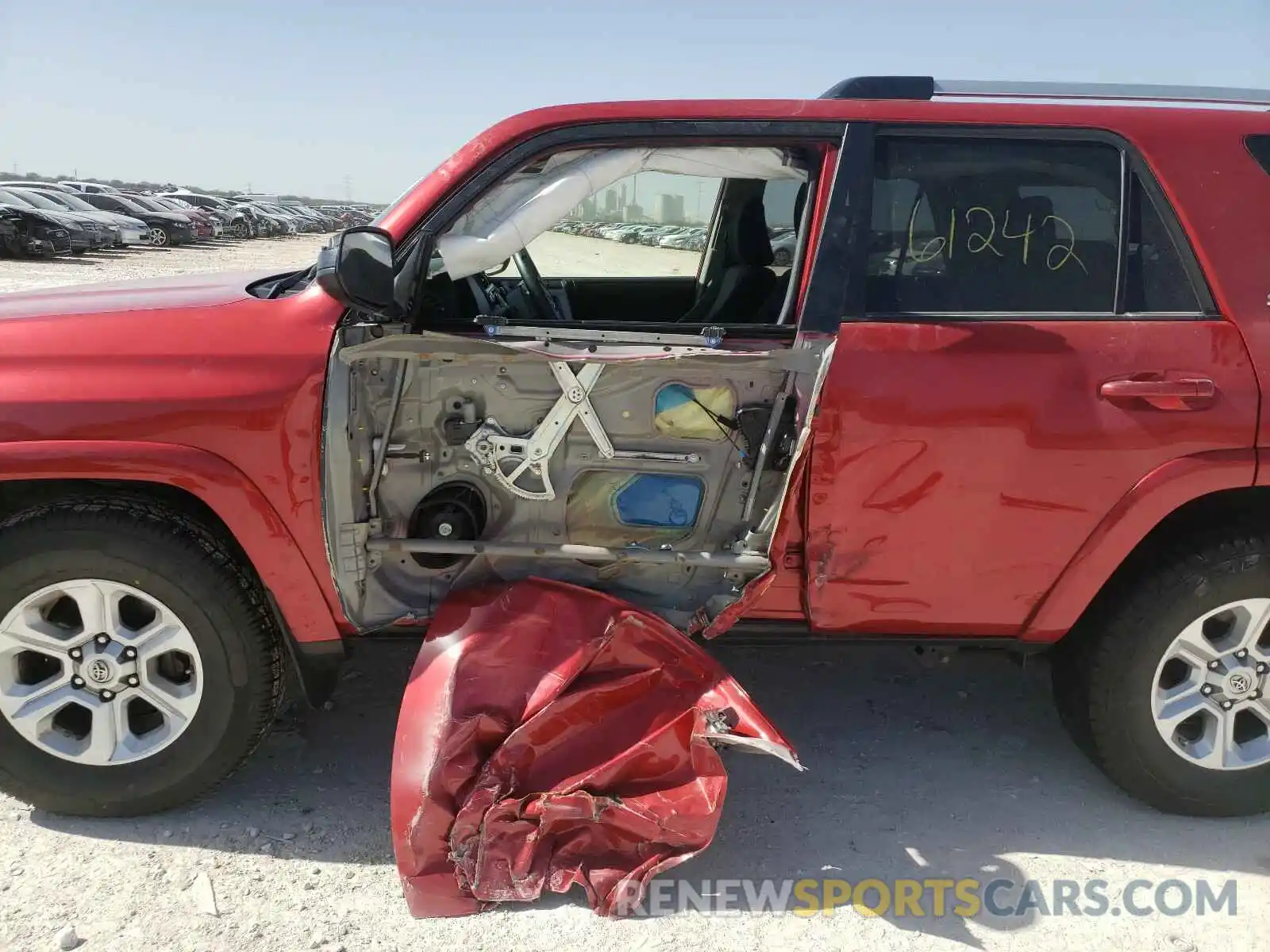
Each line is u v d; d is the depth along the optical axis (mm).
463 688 2402
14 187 25156
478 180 2457
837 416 2389
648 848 2354
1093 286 2492
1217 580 2496
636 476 2545
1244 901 2410
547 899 2342
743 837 2613
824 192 2473
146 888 2342
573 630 2461
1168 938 2277
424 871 2291
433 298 2625
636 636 2488
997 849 2594
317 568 2447
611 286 3264
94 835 2539
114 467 2311
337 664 2676
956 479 2432
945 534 2480
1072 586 2527
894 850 2578
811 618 2604
